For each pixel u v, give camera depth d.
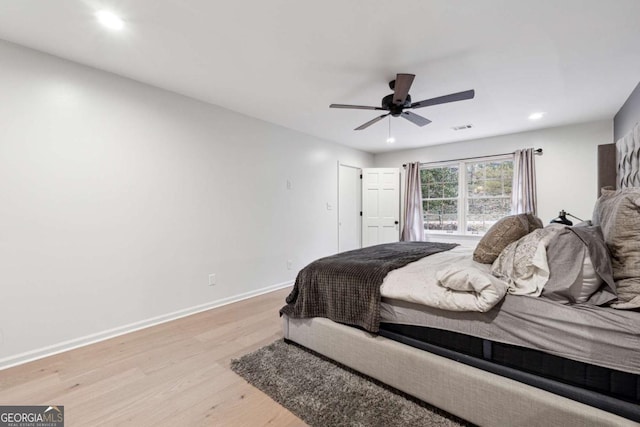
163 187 2.84
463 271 1.49
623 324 1.11
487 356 1.42
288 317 2.29
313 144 4.63
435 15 1.73
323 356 2.08
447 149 5.08
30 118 2.10
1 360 1.99
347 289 1.93
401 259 2.20
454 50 2.12
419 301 1.59
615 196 1.62
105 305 2.47
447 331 1.55
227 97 3.04
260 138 3.79
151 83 2.71
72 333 2.29
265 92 2.91
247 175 3.63
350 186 5.50
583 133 3.88
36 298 2.13
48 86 2.17
